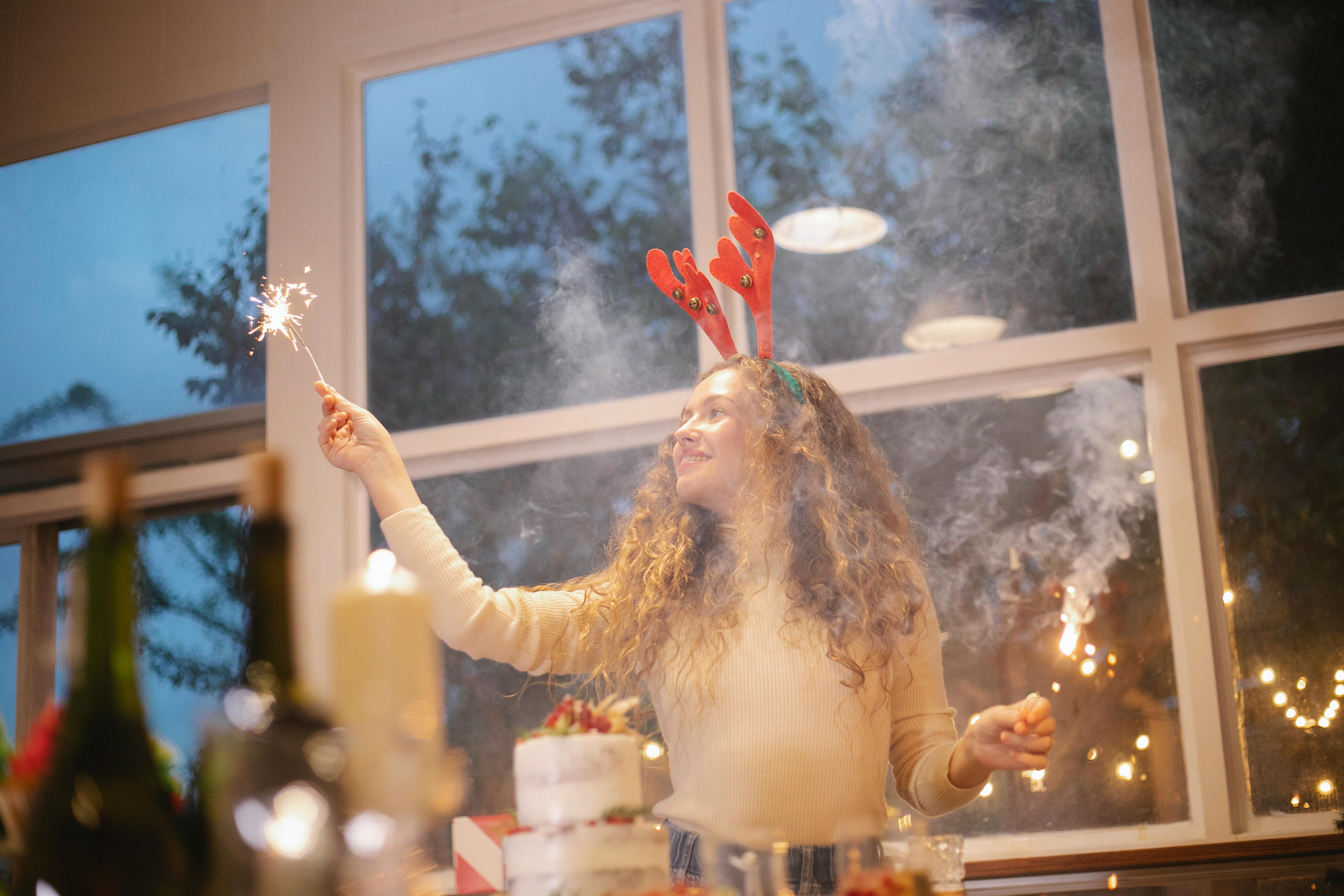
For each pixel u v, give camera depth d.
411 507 1.39
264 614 0.66
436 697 0.64
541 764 0.86
